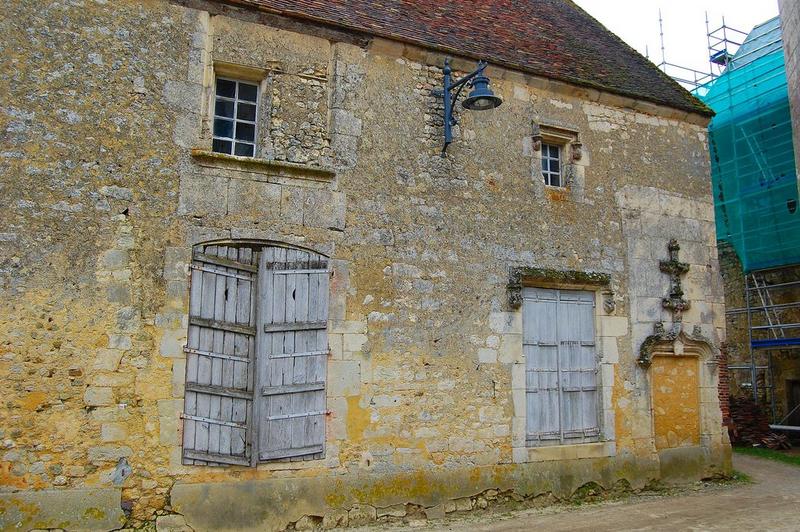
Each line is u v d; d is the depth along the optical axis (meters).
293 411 6.85
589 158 9.19
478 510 7.63
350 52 7.73
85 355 6.10
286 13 7.33
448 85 8.07
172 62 6.82
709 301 9.81
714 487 9.23
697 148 10.26
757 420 13.31
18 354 5.89
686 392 9.48
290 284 7.03
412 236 7.72
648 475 8.86
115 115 6.50
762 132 14.59
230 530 6.38
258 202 6.97
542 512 7.78
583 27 11.65
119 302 6.28
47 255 6.09
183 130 6.76
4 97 6.13
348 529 6.85
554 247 8.66
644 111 9.83
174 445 6.29
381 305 7.43
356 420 7.12
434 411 7.55
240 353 6.74
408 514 7.24
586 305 8.91
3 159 6.05
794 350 13.84
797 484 9.52
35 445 5.84
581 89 9.18
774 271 14.30
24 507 5.73
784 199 14.06
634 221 9.38
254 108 7.43
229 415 6.59
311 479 6.82
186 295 6.52
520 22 10.43
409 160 7.86
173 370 6.38
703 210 10.08
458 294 7.89
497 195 8.37
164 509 6.18
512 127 8.66
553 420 8.39
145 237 6.45
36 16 6.35
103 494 5.99
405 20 8.55
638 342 9.10
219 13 7.14
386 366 7.36
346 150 7.49
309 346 7.02
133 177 6.49
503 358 8.05
